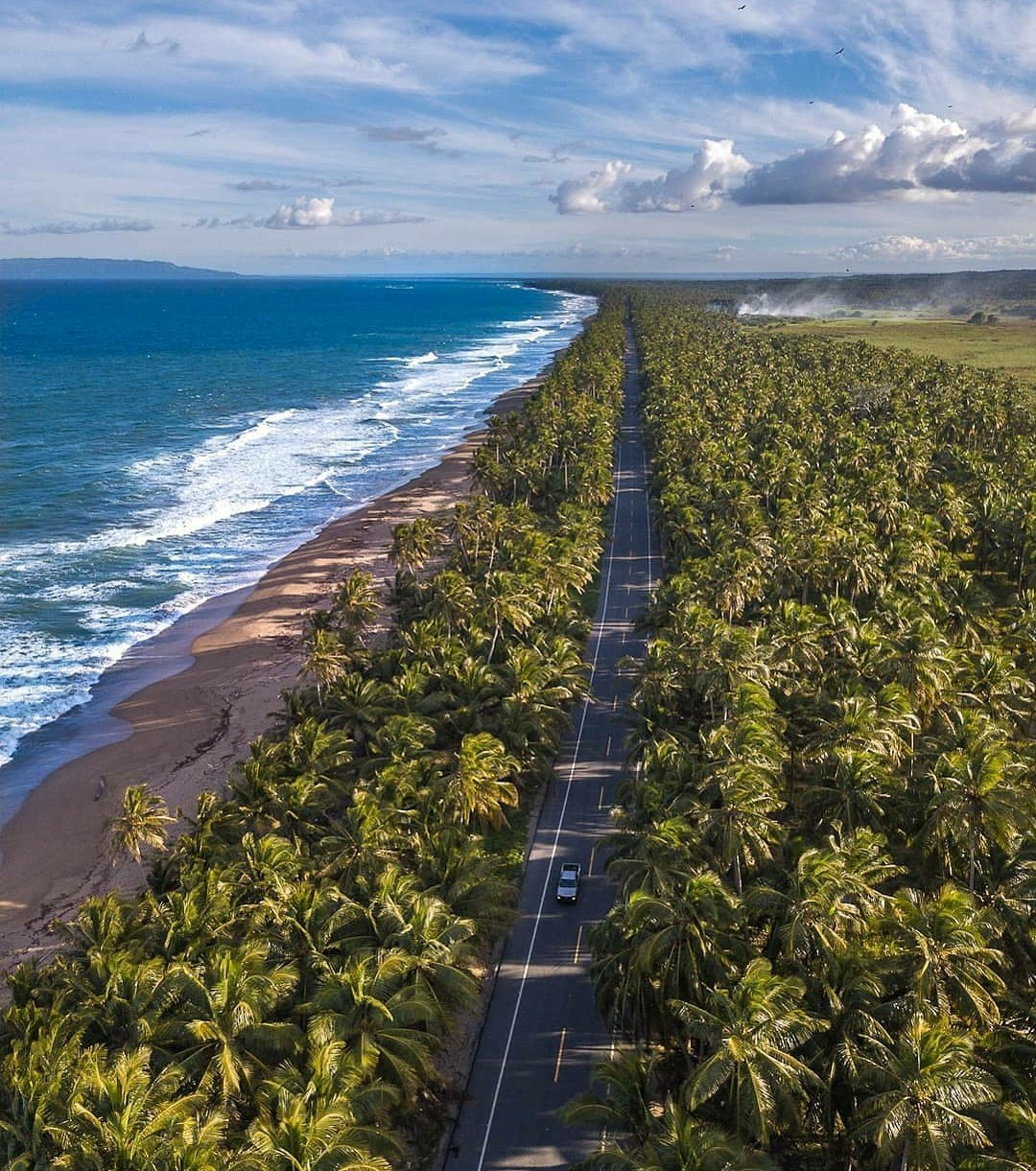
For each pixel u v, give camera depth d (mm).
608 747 71250
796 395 172625
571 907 54031
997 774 45906
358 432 197750
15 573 110875
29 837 63406
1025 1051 35656
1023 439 132625
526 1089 42406
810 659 66500
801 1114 34969
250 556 118812
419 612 82750
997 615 79188
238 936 43125
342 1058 36500
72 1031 37625
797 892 39688
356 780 59938
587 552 101438
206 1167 29656
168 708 80312
